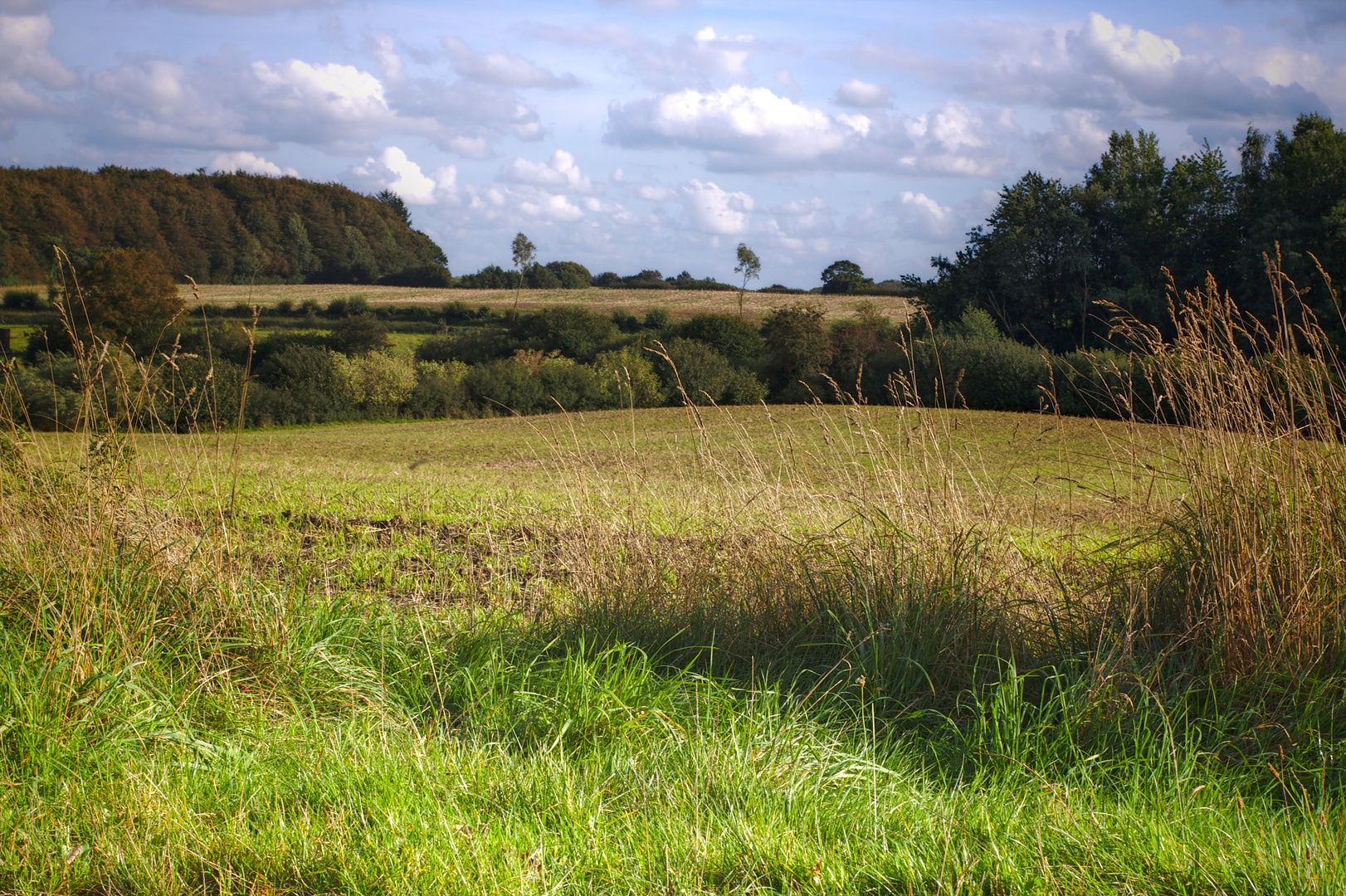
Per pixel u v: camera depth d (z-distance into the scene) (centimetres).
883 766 314
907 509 465
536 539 727
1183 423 438
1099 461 1214
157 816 254
